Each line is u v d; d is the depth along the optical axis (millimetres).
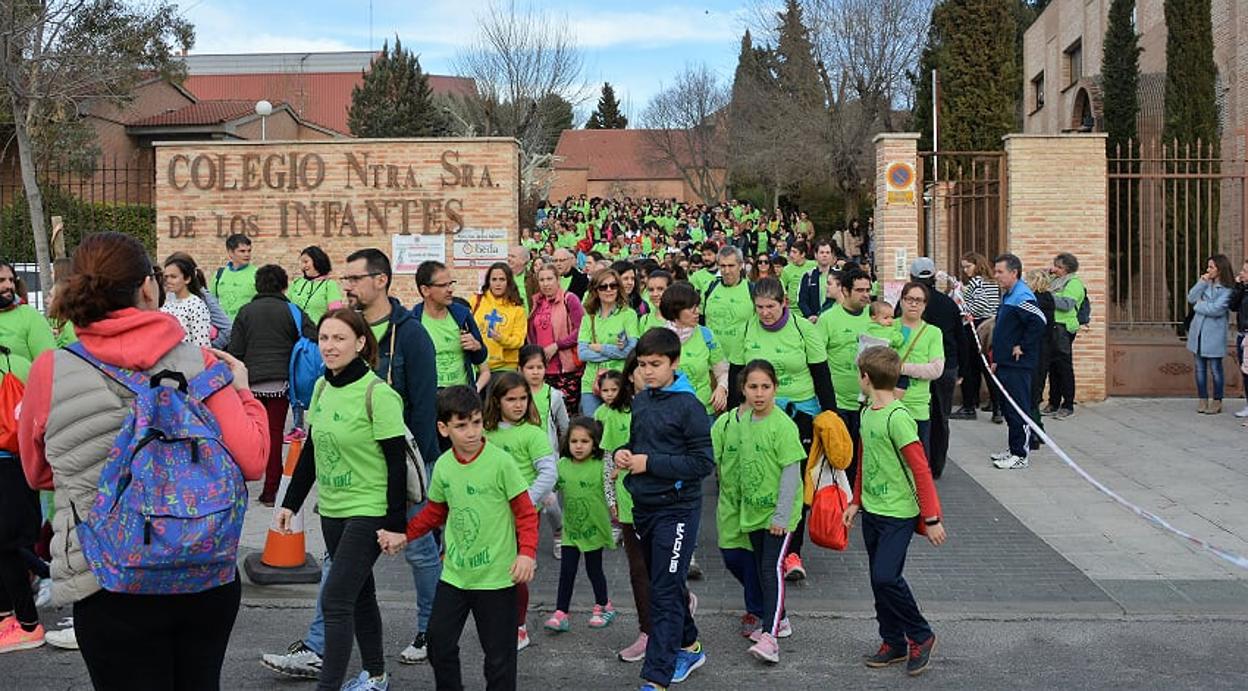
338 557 5359
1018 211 15242
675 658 5785
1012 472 11375
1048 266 15227
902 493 6199
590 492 6914
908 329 9484
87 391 3678
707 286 14031
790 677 6207
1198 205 15250
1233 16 21422
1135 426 13508
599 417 7230
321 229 16266
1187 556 8461
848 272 9320
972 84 27078
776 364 8086
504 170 16094
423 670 6332
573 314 10555
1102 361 15156
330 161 16234
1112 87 20672
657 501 5875
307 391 8336
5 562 6457
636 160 73812
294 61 75062
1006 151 15398
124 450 3621
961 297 14344
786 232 35750
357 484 5426
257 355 9930
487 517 5355
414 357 6492
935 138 20031
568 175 75750
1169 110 19062
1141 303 15555
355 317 5430
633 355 6844
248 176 16281
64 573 3754
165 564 3562
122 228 20219
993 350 11820
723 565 8484
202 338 9664
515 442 6336
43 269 17406
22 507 6461
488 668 5398
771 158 40344
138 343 3742
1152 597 7527
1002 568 8219
